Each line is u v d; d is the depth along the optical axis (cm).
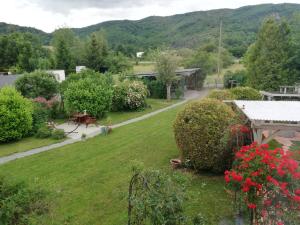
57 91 2008
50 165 994
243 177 457
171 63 2653
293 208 412
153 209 375
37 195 438
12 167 984
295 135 1191
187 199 434
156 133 1418
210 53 4253
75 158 1064
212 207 652
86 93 1783
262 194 435
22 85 1892
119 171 910
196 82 3781
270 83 2656
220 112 805
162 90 2866
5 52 4738
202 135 792
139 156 1058
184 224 402
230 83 3444
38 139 1383
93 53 5359
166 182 399
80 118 1722
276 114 814
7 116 1302
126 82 2303
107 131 1445
